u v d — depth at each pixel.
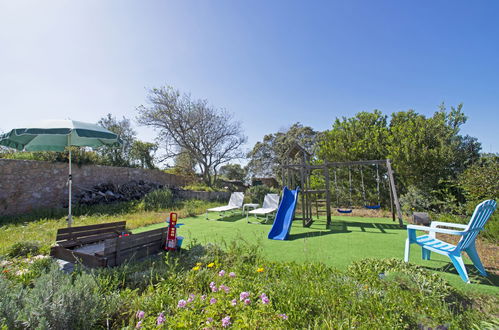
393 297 2.04
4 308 1.53
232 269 2.92
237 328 1.59
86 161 9.80
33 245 3.97
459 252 2.83
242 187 21.97
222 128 18.55
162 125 16.92
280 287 2.20
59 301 1.64
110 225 4.68
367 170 10.93
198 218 8.30
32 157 8.62
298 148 9.32
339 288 2.17
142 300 2.12
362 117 12.00
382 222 7.44
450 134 9.34
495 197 5.83
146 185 11.56
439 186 8.82
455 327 1.67
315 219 8.31
